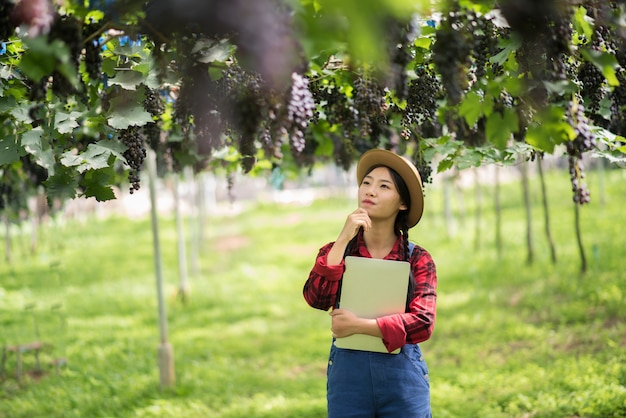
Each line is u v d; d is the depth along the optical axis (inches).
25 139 113.6
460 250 628.4
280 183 416.5
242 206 1391.5
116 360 365.7
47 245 882.8
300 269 676.1
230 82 94.0
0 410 283.4
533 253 509.7
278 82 80.0
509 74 113.9
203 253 802.2
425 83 129.6
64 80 95.5
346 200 1334.9
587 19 97.0
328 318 456.8
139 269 709.3
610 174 954.1
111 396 302.4
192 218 673.6
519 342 330.6
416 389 123.1
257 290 576.7
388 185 127.1
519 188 989.8
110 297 562.9
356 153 225.0
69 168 114.7
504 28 103.1
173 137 196.4
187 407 281.7
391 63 83.0
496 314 387.2
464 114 91.1
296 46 63.3
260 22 59.4
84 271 698.2
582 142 98.5
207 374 331.6
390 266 122.7
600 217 649.6
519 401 240.5
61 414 277.9
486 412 234.8
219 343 401.7
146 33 89.1
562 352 300.0
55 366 353.4
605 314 344.8
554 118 87.9
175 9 62.1
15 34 105.8
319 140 204.8
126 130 118.1
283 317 471.5
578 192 111.4
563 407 227.8
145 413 274.4
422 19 101.5
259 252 792.3
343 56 112.0
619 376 246.7
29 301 541.6
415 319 119.7
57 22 82.1
